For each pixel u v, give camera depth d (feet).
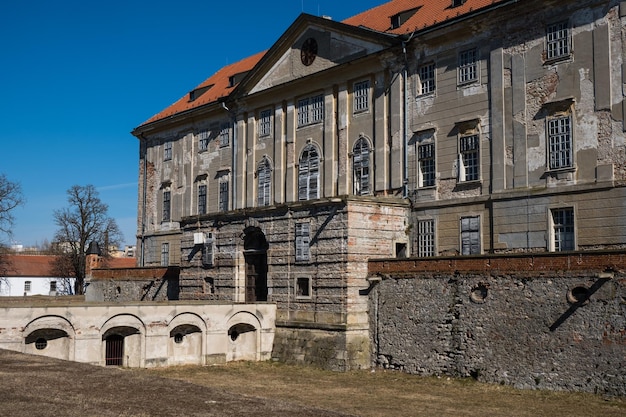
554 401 84.99
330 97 142.72
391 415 77.41
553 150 107.04
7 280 303.07
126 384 54.34
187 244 152.76
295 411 45.85
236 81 175.73
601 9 102.47
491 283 98.94
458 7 124.98
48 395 49.34
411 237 125.29
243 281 138.82
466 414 77.97
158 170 197.57
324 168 142.72
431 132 124.06
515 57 112.57
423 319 107.45
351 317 114.52
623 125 99.09
